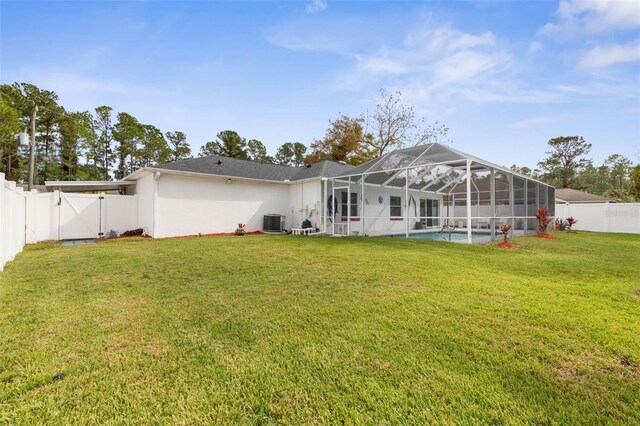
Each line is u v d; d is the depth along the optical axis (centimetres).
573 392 212
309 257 725
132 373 235
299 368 243
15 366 242
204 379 228
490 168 1094
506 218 1187
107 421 185
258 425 182
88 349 271
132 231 1327
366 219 1606
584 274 575
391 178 1480
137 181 1449
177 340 290
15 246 752
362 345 279
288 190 1739
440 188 1820
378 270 580
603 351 269
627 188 3350
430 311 363
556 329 314
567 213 2073
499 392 212
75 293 438
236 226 1502
